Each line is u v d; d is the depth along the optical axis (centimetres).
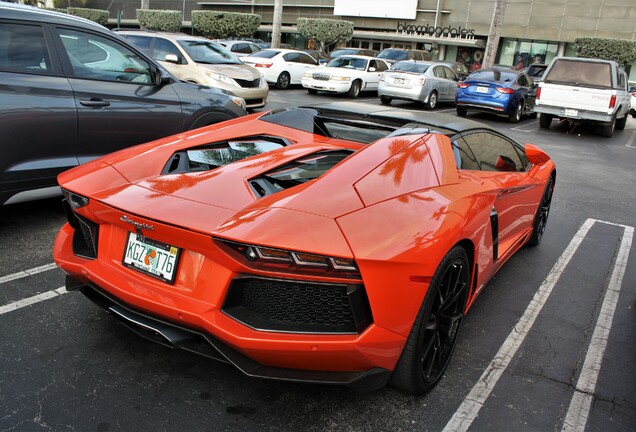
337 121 374
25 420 219
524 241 440
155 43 1074
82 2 4788
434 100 1717
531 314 349
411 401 251
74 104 427
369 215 221
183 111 513
